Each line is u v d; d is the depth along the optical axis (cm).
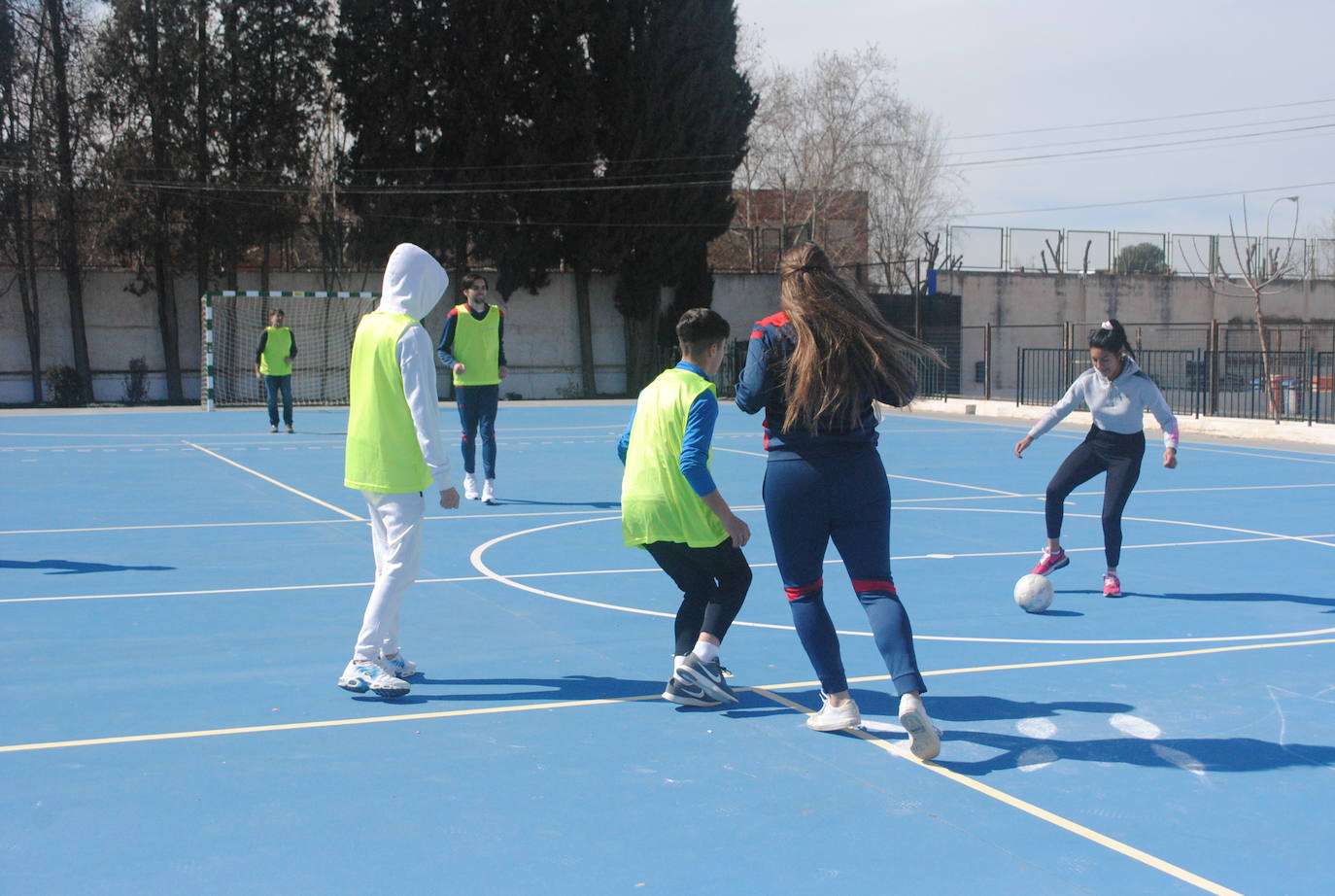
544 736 468
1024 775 426
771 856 353
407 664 548
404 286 539
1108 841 367
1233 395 2798
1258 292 3516
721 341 514
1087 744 461
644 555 901
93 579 788
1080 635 653
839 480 447
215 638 628
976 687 544
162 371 3356
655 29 3588
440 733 471
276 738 462
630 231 3619
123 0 3209
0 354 3222
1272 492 1331
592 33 3538
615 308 3794
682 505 502
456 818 381
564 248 3625
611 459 1686
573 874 340
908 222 4778
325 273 3516
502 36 3419
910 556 910
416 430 516
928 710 507
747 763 438
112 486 1322
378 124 3366
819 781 418
